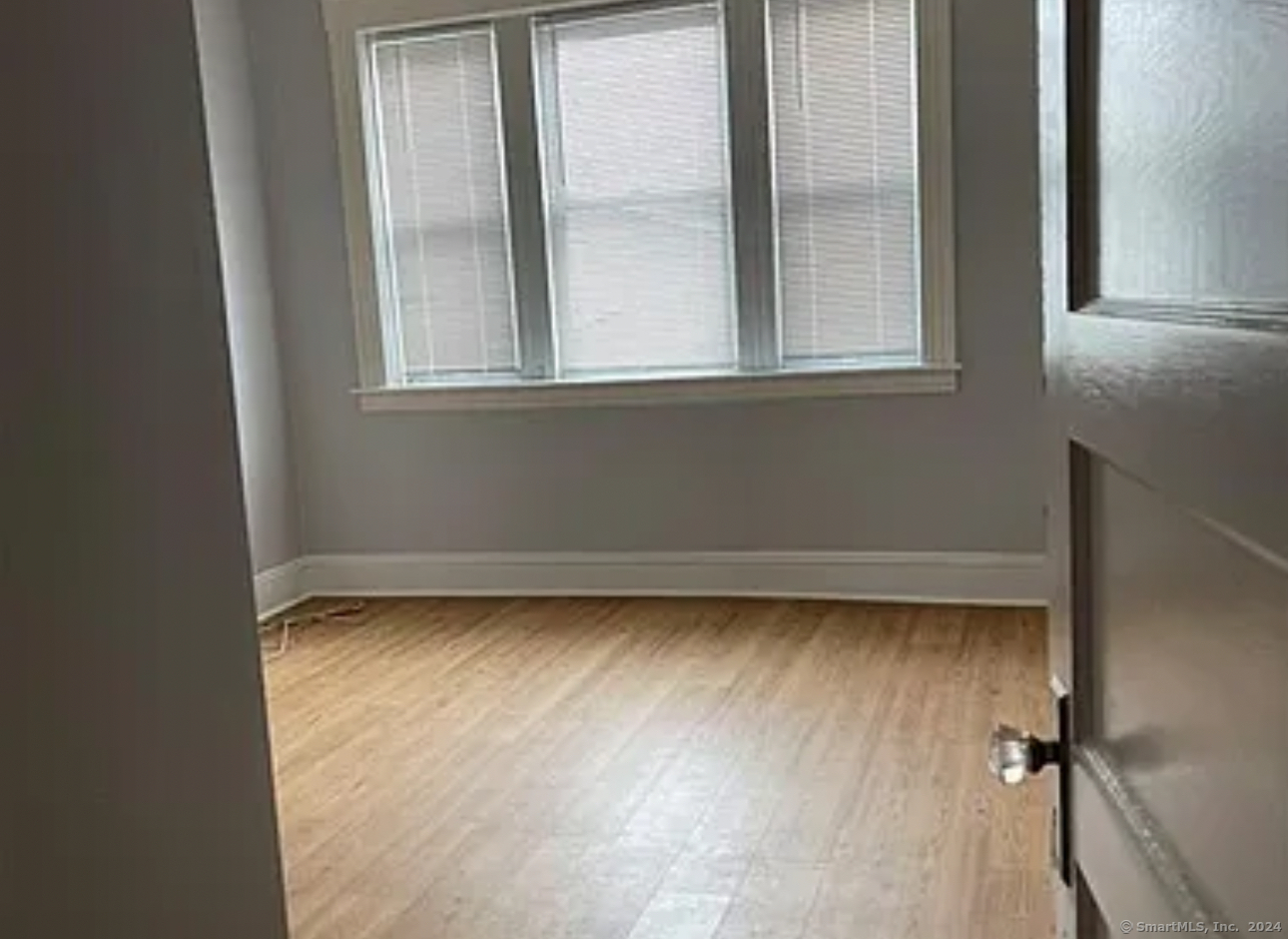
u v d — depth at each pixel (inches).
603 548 193.2
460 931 96.0
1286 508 20.3
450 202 191.3
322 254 196.9
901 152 170.2
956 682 144.5
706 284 181.9
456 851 109.7
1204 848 26.2
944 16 164.7
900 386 174.6
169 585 53.4
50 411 46.9
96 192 49.6
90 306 49.1
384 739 138.0
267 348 197.3
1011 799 112.7
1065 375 36.5
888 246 173.0
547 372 191.2
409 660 167.3
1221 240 23.0
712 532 187.6
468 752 132.7
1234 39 22.2
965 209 168.7
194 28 55.7
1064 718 38.9
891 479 178.1
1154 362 27.5
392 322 197.6
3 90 45.1
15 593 44.9
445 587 201.6
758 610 179.8
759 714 138.3
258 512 194.2
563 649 167.5
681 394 183.8
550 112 184.4
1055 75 36.0
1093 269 33.2
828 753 126.1
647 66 178.9
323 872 106.9
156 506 52.6
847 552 182.1
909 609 175.8
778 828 110.1
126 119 51.4
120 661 50.3
